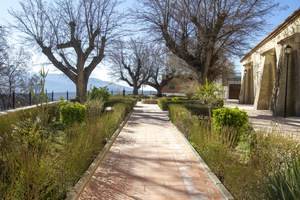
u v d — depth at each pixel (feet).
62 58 87.71
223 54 79.20
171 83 194.80
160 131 43.45
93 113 39.88
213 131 27.76
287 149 20.02
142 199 17.24
